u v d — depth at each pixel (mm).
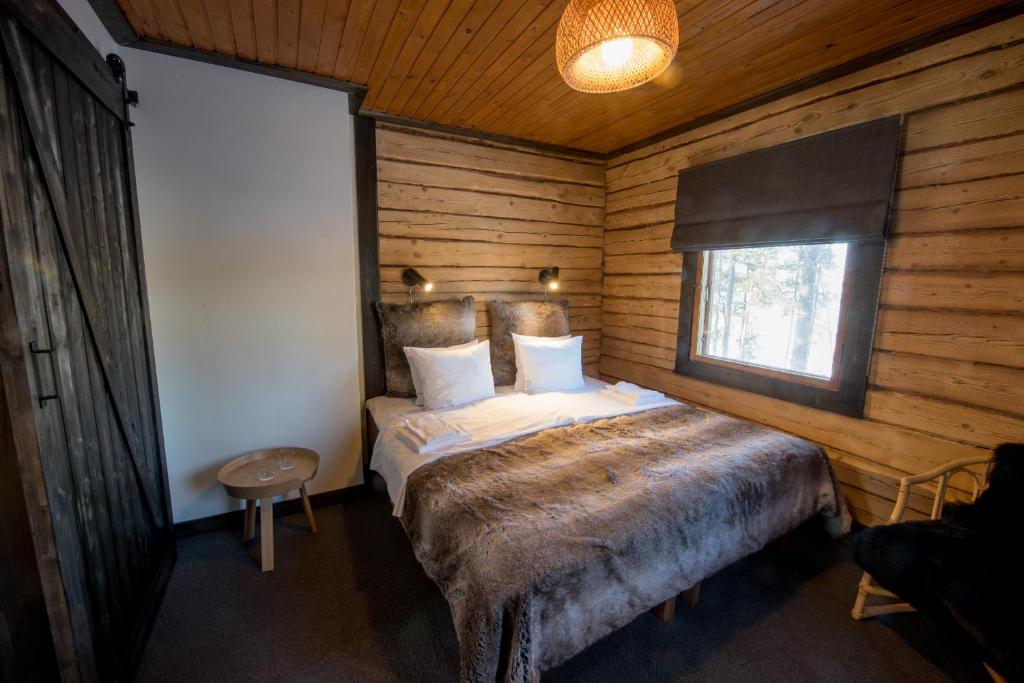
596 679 1527
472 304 3188
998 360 1789
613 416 2516
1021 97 1688
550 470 1818
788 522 1956
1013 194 1722
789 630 1755
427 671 1561
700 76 2318
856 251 2186
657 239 3355
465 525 1458
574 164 3625
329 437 2715
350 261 2643
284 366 2539
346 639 1699
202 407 2363
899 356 2086
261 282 2424
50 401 1175
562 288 3719
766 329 2701
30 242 1125
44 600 1129
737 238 2695
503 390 3107
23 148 1118
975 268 1832
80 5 1629
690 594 1874
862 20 1802
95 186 1581
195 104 2184
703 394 3084
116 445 1628
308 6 1727
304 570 2111
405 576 2072
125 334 1795
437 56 2115
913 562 1505
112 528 1537
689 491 1652
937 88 1899
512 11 1745
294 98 2389
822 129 2316
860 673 1560
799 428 2523
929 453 2012
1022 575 1403
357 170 2762
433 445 2045
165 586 1974
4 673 1070
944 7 1708
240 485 2066
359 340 2885
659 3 1250
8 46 1044
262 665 1581
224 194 2293
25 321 1081
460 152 3121
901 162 2029
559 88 2453
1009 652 1202
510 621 1198
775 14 1755
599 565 1352
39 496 1092
